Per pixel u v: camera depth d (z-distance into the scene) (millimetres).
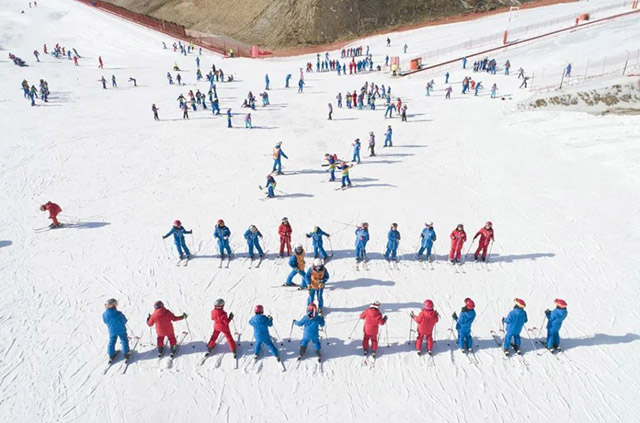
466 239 16266
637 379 10758
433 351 11555
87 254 15859
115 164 23625
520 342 11688
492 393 10367
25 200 19703
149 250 16172
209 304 13281
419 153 25438
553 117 30000
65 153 24734
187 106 33062
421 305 13289
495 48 46219
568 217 18406
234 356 11234
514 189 20953
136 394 10258
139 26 62188
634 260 15500
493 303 13375
